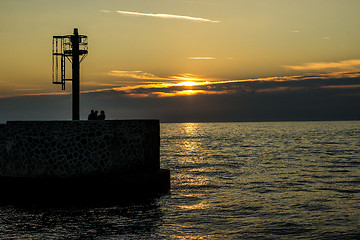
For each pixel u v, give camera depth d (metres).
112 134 16.97
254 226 13.18
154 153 19.44
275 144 73.88
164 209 15.43
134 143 17.94
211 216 14.48
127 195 16.62
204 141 90.81
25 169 16.20
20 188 15.80
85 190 15.83
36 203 15.64
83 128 16.16
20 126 16.34
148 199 17.31
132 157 17.83
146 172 18.25
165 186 18.80
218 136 123.25
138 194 16.92
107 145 16.78
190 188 20.94
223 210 15.52
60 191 15.62
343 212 15.40
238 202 17.19
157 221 13.52
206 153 51.91
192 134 150.50
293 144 73.25
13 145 16.47
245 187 21.61
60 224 12.88
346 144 71.50
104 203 16.09
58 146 15.90
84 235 11.72
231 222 13.66
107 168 16.77
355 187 21.78
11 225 12.72
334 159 41.16
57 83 23.34
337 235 12.19
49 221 13.24
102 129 16.64
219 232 12.39
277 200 17.78
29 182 15.71
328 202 17.38
